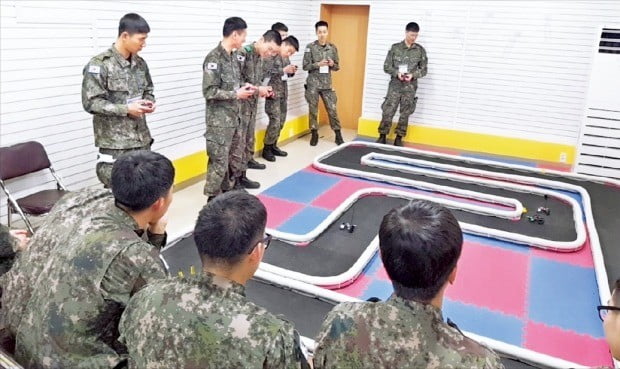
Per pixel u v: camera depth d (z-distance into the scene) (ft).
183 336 4.21
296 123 25.05
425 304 4.06
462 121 24.06
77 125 13.62
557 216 15.03
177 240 12.41
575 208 15.15
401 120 23.93
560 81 21.75
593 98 19.54
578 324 9.74
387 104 23.82
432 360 3.84
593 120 19.79
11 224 12.30
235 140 16.21
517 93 22.66
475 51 22.94
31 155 11.89
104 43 14.05
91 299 5.20
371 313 4.11
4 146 11.69
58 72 12.81
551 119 22.33
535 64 22.00
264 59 19.57
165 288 4.49
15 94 11.81
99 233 5.41
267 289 10.27
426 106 24.59
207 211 4.54
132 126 11.78
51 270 5.47
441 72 23.88
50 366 5.32
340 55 27.40
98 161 11.84
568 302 10.49
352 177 18.38
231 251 4.38
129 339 4.47
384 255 4.12
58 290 5.28
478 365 3.80
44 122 12.66
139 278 5.28
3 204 12.20
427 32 23.70
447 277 4.04
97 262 5.19
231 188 16.75
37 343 5.38
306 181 17.87
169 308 4.32
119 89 11.46
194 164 18.15
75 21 13.03
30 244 6.40
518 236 13.06
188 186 17.88
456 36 23.15
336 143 24.41
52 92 12.73
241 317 4.24
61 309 5.24
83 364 5.30
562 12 20.99
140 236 5.96
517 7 21.72
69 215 6.36
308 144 24.40
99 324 5.35
